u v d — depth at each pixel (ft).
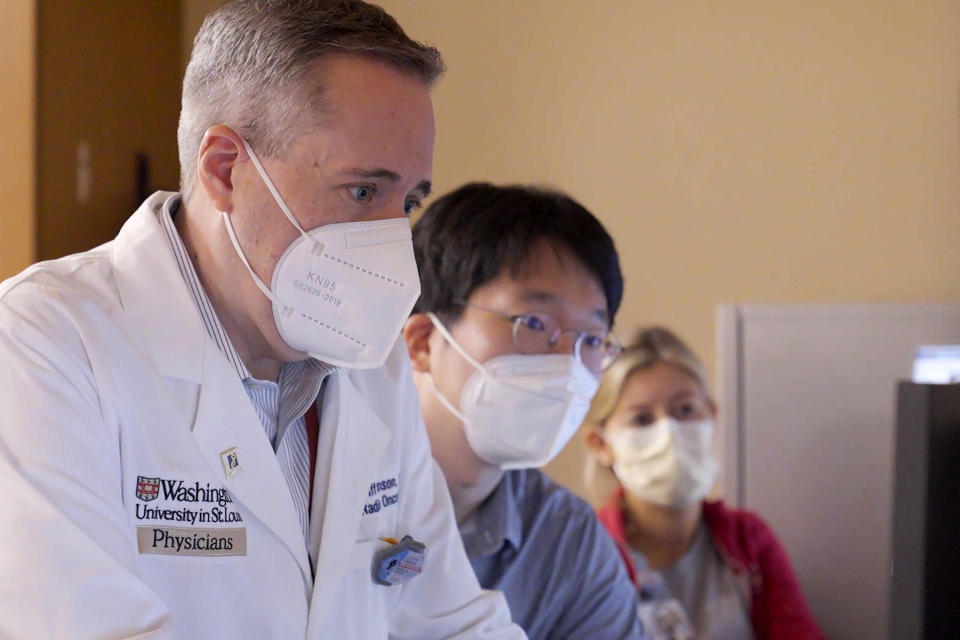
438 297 5.87
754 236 10.94
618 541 8.63
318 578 4.30
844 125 10.76
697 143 11.07
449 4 11.30
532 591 5.80
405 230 4.14
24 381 3.61
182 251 4.27
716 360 10.94
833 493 9.35
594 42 11.23
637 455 8.71
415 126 4.08
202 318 4.24
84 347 3.83
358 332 4.16
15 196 8.43
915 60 10.59
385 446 4.78
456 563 5.06
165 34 10.27
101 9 9.32
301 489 4.50
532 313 5.65
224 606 4.04
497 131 11.29
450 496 5.60
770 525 9.45
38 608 3.32
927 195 10.55
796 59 10.87
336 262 4.08
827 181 10.79
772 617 8.81
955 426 4.25
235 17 4.14
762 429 9.46
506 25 11.30
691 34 11.09
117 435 3.87
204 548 4.03
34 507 3.42
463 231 5.78
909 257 10.58
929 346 9.18
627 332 9.20
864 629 9.27
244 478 4.14
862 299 10.70
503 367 5.64
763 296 10.92
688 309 11.07
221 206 4.10
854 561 9.30
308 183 4.01
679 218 11.10
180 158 4.36
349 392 4.70
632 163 11.18
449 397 5.79
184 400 4.11
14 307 3.80
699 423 8.73
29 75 8.45
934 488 4.18
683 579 8.79
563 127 11.27
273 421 4.45
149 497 3.94
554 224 5.72
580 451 10.92
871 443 9.25
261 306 4.18
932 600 4.17
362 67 4.00
